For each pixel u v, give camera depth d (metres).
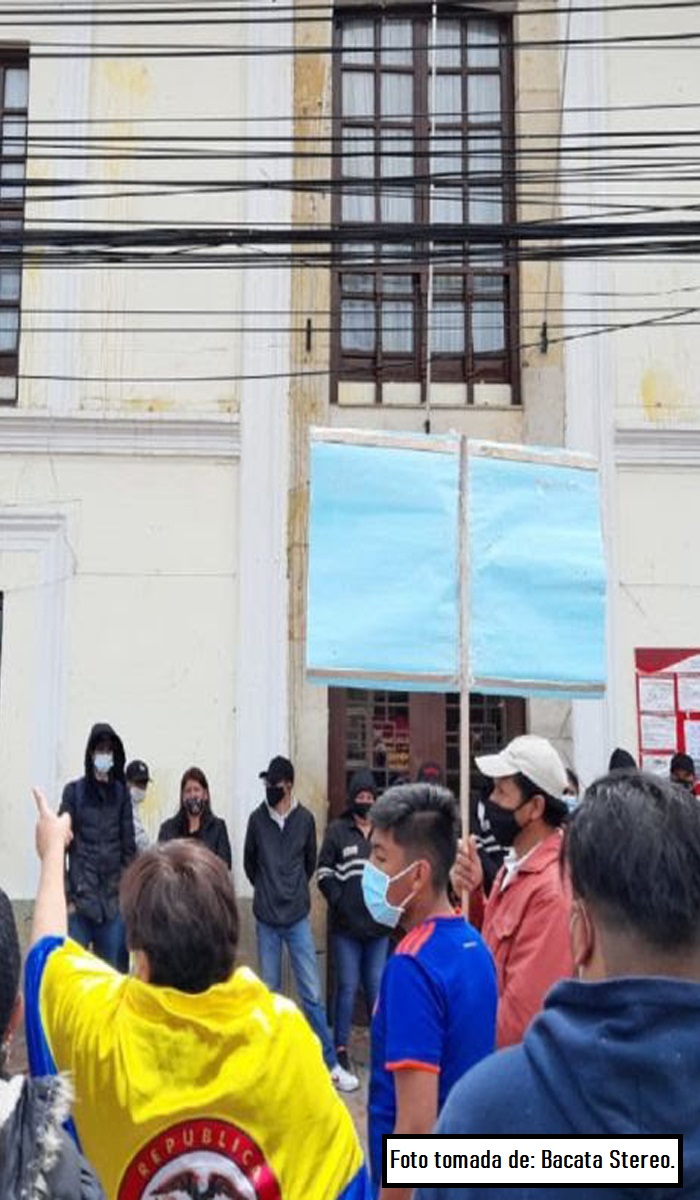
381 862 2.81
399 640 3.90
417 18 9.02
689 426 8.37
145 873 2.01
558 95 8.84
